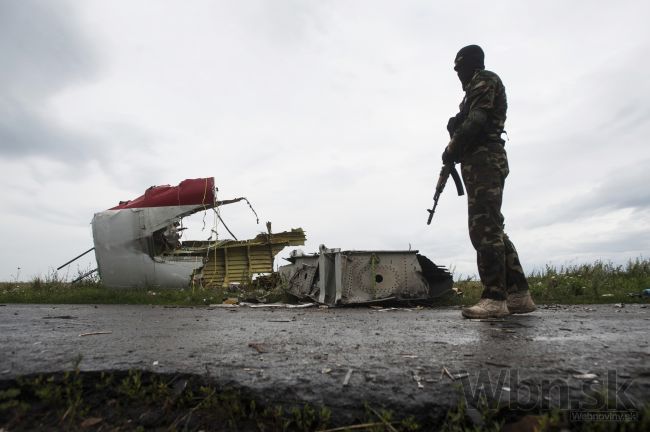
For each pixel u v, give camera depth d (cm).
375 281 679
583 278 889
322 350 273
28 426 179
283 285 855
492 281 436
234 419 181
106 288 923
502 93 444
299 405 185
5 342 306
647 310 531
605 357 242
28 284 1027
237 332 361
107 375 216
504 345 283
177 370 220
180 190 971
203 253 1064
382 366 230
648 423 156
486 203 430
